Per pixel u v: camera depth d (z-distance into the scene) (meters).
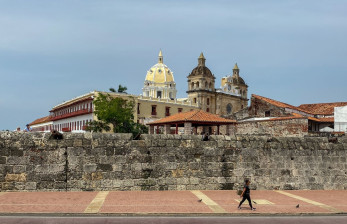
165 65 155.50
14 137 20.09
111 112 81.38
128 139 21.55
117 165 21.22
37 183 20.11
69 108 111.19
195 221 15.00
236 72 159.00
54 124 123.94
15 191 19.81
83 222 14.30
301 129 48.31
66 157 20.56
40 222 14.12
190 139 22.66
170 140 22.30
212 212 16.47
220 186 22.75
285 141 24.52
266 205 18.52
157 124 53.78
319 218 16.25
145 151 21.73
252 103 62.25
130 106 89.56
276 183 23.88
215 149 22.97
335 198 21.17
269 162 23.94
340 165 25.34
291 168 24.31
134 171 21.42
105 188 20.94
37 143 20.30
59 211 15.70
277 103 61.66
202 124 49.75
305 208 17.94
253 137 23.94
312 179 24.59
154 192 21.06
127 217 15.48
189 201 18.80
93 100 93.50
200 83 137.38
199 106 132.50
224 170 22.97
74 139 20.80
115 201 18.14
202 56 142.88
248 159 23.53
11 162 19.89
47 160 20.31
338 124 55.66
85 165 20.77
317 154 25.00
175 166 22.16
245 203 18.84
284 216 16.61
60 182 20.36
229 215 16.47
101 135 21.22
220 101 140.62
